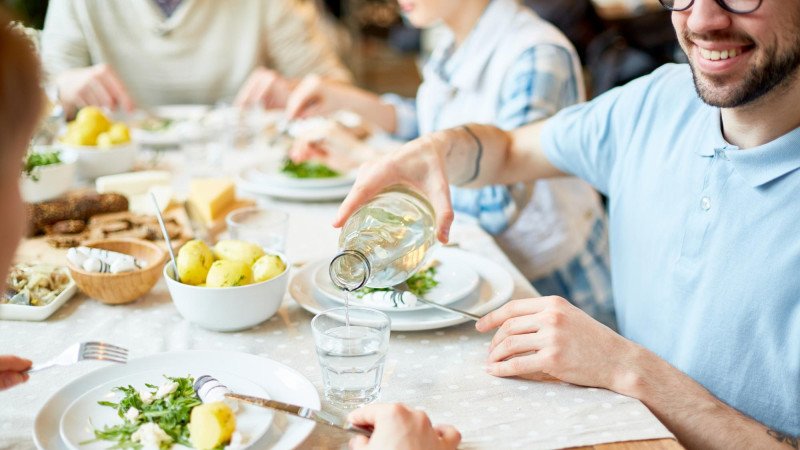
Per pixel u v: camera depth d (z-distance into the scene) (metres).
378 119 2.36
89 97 2.33
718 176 1.09
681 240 1.16
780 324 1.02
